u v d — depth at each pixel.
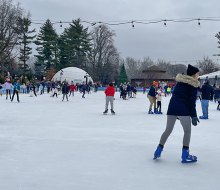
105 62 75.31
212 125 11.21
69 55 75.56
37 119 12.21
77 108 18.02
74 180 4.45
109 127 10.17
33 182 4.34
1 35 45.84
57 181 4.39
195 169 5.14
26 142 7.31
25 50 63.53
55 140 7.62
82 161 5.56
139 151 6.43
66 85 25.00
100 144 7.14
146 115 14.66
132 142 7.43
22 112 15.05
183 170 5.07
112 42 75.50
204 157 6.02
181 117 5.52
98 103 22.86
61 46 75.00
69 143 7.23
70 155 6.00
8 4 46.34
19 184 4.24
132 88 34.91
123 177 4.63
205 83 13.60
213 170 5.09
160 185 4.28
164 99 31.39
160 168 5.17
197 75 5.60
